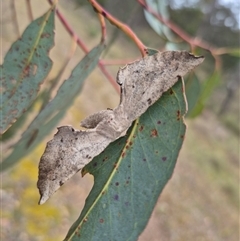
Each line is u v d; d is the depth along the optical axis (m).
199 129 1.55
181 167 1.04
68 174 0.09
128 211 0.10
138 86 0.10
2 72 0.11
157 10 0.20
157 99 0.10
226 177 1.20
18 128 0.20
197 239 0.79
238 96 2.26
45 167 0.09
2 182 0.45
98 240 0.10
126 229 0.10
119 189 0.10
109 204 0.10
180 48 0.19
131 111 0.10
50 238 0.42
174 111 0.10
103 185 0.10
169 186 0.91
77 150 0.09
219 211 0.96
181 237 0.75
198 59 0.10
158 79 0.10
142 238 0.68
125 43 1.16
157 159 0.10
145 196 0.10
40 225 0.43
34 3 0.92
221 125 1.92
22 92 0.11
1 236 0.38
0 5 0.45
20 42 0.11
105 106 0.98
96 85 1.06
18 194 0.45
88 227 0.10
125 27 0.10
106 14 0.10
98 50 0.12
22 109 0.11
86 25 1.23
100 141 0.10
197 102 0.20
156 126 0.10
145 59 0.10
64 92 0.12
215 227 0.88
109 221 0.10
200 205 0.92
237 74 1.35
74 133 0.09
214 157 1.28
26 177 0.48
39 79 0.11
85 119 0.10
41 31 0.12
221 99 2.09
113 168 0.10
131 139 0.10
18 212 0.42
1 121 0.11
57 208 0.49
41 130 0.17
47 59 0.12
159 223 0.75
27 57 0.11
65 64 0.15
